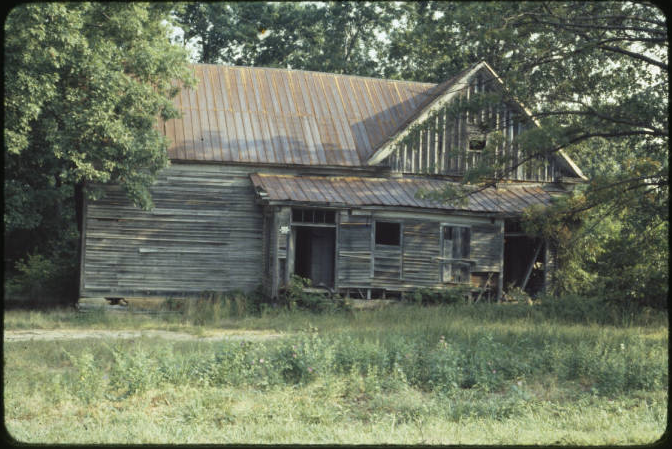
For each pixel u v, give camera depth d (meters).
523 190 26.95
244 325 19.92
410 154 26.14
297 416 9.59
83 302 23.16
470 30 13.70
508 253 29.09
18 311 22.06
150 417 9.39
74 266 29.34
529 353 14.09
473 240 25.30
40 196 25.77
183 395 10.62
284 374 12.12
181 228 24.23
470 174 14.82
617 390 11.56
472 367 12.56
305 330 16.59
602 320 20.45
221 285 24.41
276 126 26.23
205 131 25.23
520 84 14.69
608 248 23.73
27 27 17.52
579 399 10.99
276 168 25.22
